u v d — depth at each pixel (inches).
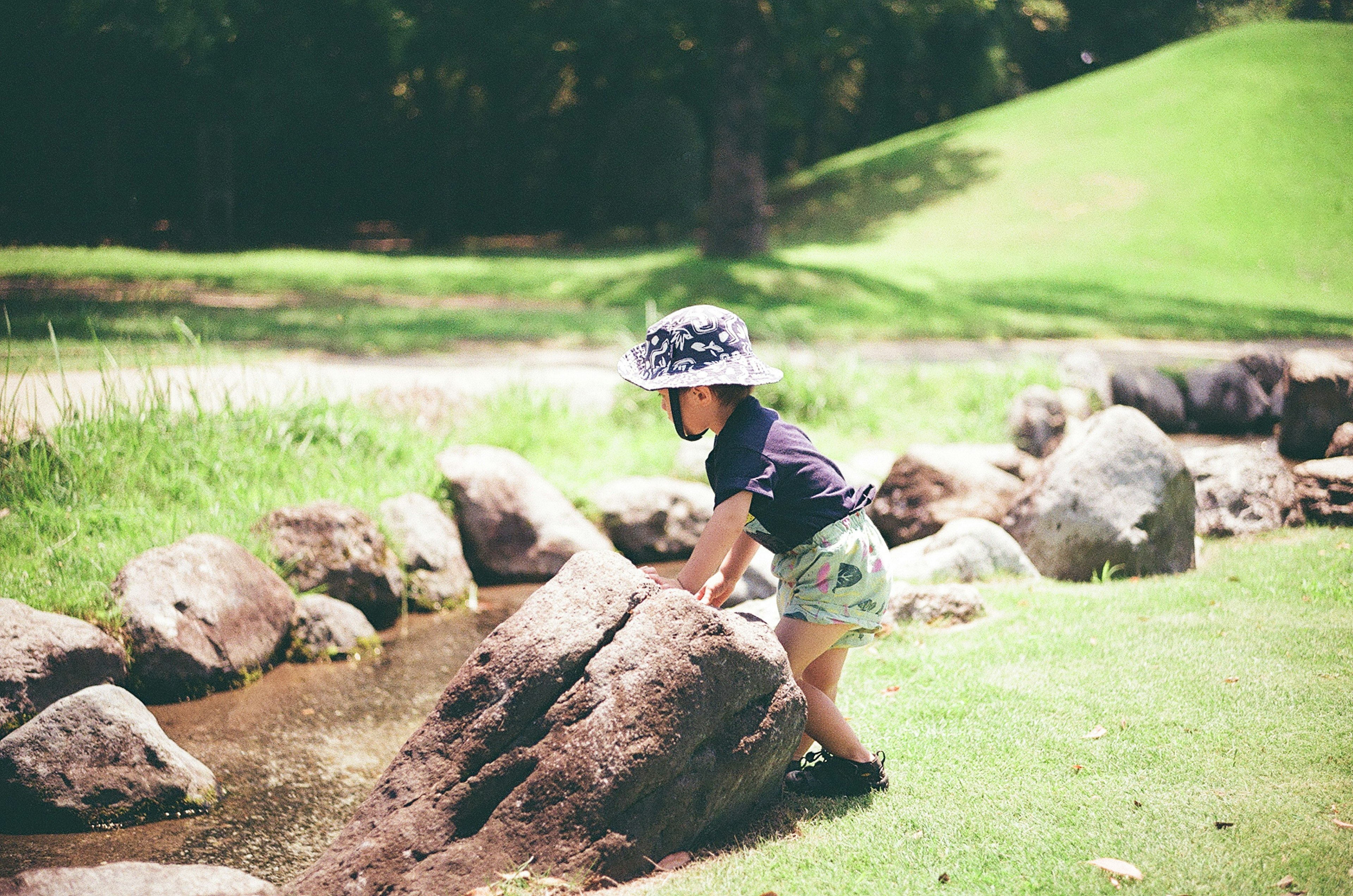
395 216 1213.1
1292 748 123.5
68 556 195.3
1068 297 742.5
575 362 442.0
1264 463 255.0
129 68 839.1
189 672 176.9
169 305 540.4
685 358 112.8
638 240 1104.8
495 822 104.0
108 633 172.9
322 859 105.4
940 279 785.6
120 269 680.4
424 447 284.7
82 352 365.7
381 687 184.9
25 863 120.6
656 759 103.7
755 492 111.0
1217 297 794.8
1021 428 319.0
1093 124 1168.8
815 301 653.9
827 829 111.3
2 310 470.0
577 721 105.2
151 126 960.9
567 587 111.7
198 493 235.8
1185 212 983.6
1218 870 98.6
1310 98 1101.7
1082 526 212.2
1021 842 105.9
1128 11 1672.0
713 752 108.3
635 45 1013.2
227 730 163.9
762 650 110.3
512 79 1090.1
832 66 1256.2
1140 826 107.6
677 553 275.9
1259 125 1077.1
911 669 158.2
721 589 119.3
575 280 714.2
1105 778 118.4
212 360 365.7
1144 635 166.4
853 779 118.5
